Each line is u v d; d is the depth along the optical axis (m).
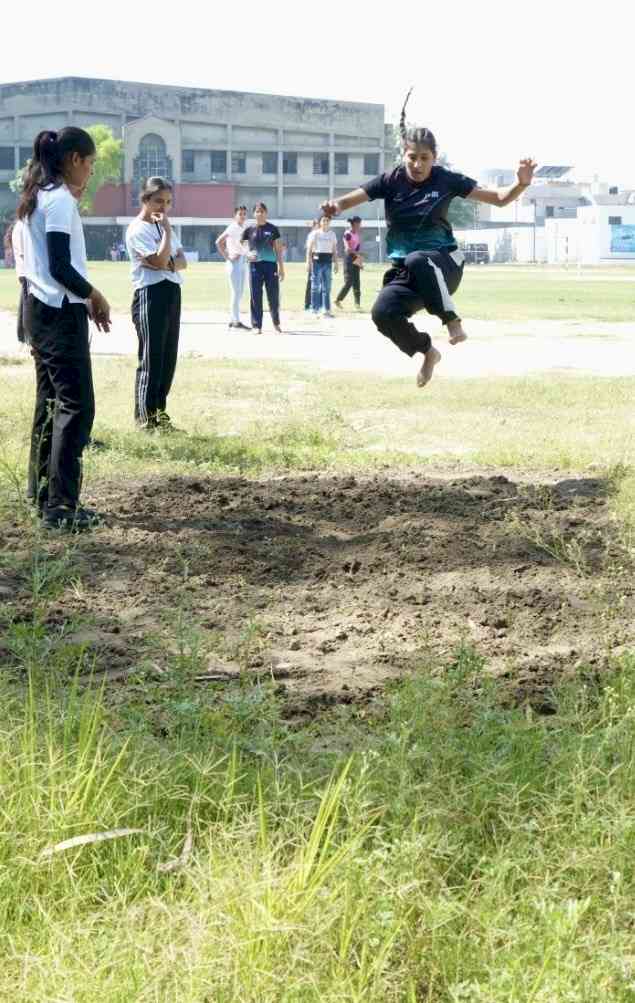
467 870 4.84
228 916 4.17
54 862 4.65
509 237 187.75
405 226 12.90
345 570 9.75
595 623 8.48
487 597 9.01
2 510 10.94
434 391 21.58
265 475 13.84
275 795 5.18
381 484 13.02
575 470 14.30
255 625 7.43
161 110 184.00
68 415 10.65
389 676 7.35
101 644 7.75
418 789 5.09
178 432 16.16
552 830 4.93
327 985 4.03
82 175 10.61
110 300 51.44
